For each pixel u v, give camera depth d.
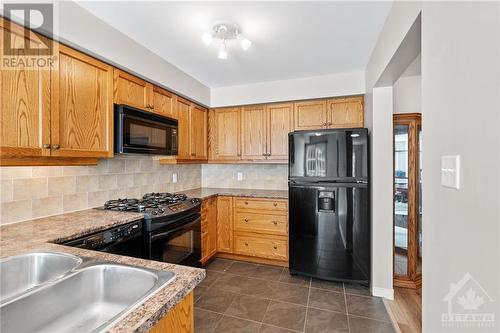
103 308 0.96
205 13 1.74
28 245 1.23
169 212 2.11
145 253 1.94
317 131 2.54
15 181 1.62
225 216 3.19
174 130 2.61
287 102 3.16
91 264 0.99
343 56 2.42
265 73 2.88
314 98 2.98
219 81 3.16
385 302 2.20
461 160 0.83
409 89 2.71
